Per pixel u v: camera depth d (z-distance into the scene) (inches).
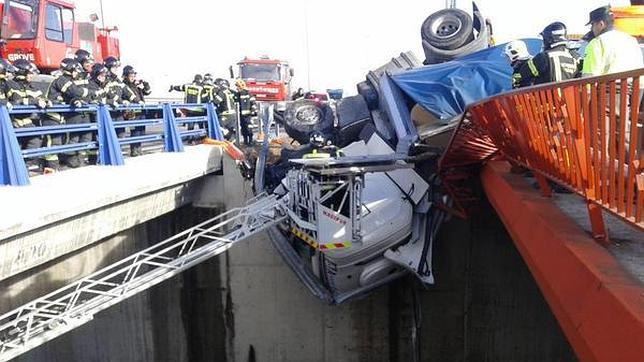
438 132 313.1
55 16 507.8
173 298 421.4
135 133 372.8
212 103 452.1
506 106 168.7
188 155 367.6
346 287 325.1
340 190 290.2
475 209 343.3
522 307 391.2
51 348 433.7
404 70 367.6
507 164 270.7
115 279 394.0
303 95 697.6
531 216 165.2
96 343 429.7
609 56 171.2
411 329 403.9
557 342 392.5
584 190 125.5
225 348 426.0
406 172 309.3
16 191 236.4
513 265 386.3
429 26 393.7
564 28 203.0
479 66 338.6
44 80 420.8
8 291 383.6
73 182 264.4
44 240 219.9
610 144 106.5
